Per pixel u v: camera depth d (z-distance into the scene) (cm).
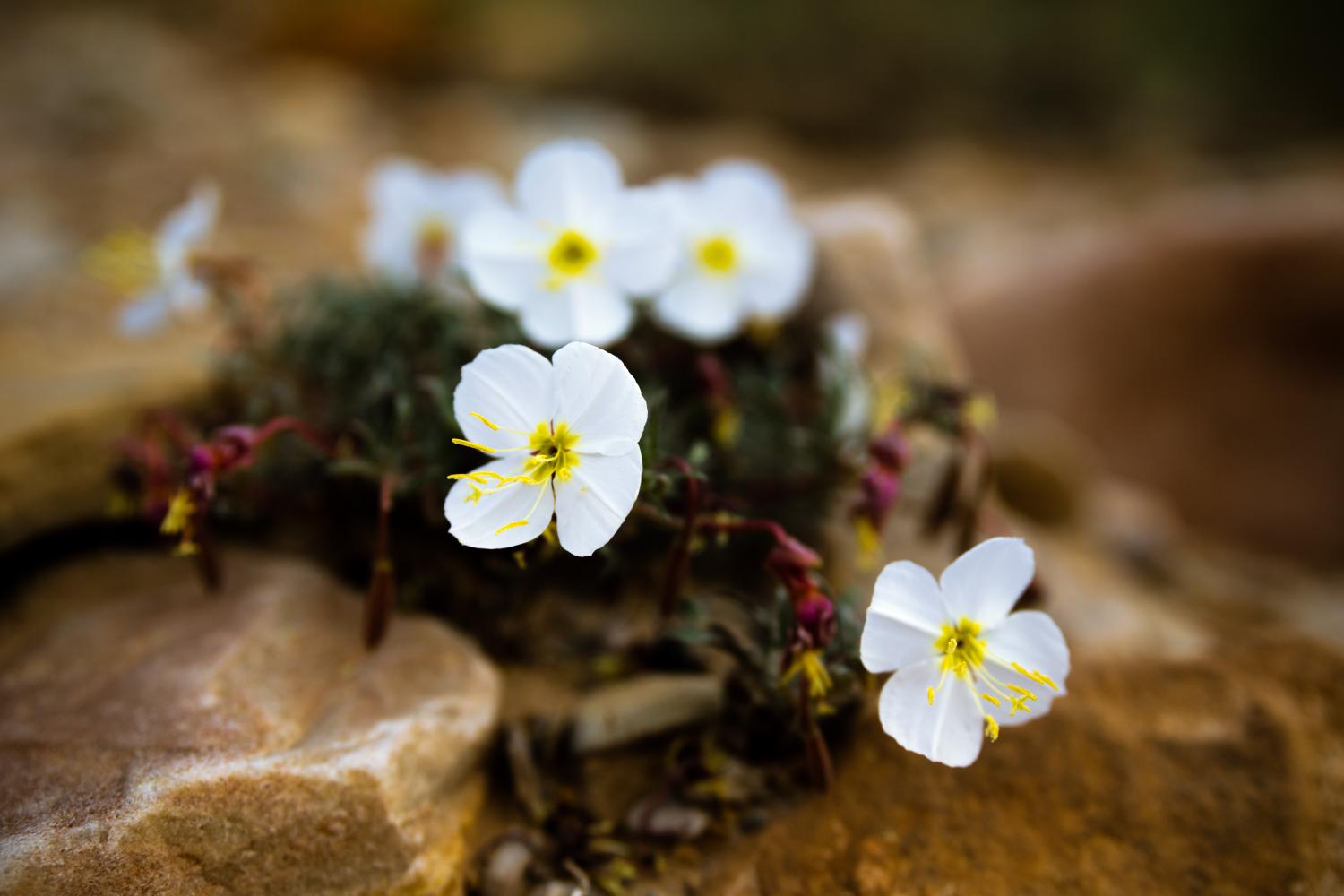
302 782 26
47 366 41
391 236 37
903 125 138
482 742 29
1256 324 69
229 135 81
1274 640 34
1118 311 67
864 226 43
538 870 28
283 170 74
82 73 92
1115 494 60
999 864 28
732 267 35
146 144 78
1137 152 139
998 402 64
